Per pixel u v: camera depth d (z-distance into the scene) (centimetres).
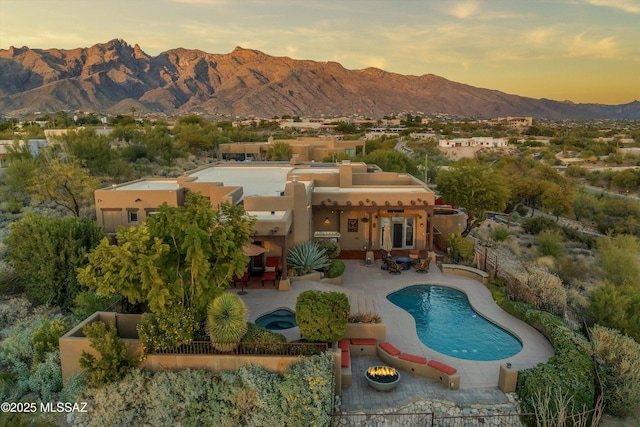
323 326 1366
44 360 1492
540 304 1947
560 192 5041
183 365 1362
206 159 6606
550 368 1387
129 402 1318
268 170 3666
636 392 1338
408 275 2411
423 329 1809
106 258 1341
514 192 5247
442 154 9750
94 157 4184
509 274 2269
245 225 1511
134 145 5459
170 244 1404
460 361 1547
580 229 5069
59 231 1945
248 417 1282
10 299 1914
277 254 2297
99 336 1362
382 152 5391
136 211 2523
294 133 13150
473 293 2147
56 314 1845
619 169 8800
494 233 3769
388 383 1366
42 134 5881
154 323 1394
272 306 1878
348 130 14738
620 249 2984
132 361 1357
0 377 1455
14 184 3256
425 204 2669
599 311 1872
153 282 1324
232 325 1353
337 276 2283
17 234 1934
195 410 1306
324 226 2803
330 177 3078
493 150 11294
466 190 3059
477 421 1258
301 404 1246
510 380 1360
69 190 2875
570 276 2898
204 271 1345
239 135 8356
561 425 1104
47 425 1291
